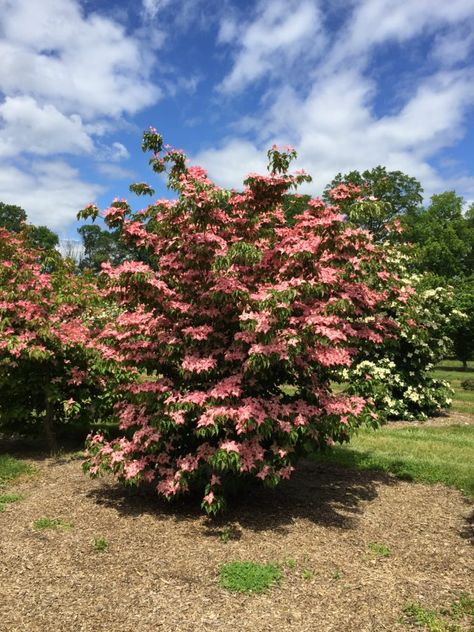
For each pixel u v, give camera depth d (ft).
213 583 11.94
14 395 24.49
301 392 16.60
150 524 15.55
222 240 15.14
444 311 36.35
